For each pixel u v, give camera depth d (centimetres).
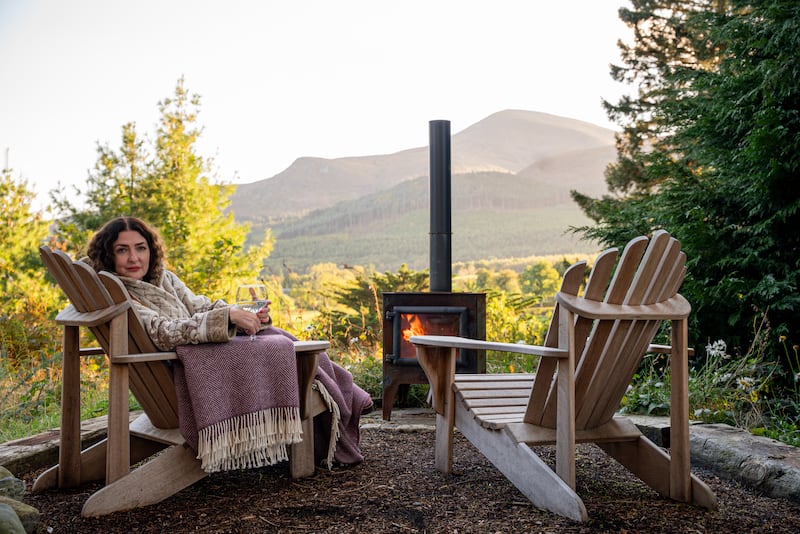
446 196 506
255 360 284
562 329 257
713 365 471
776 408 441
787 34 575
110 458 264
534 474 268
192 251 1267
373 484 305
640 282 259
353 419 351
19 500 258
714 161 635
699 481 271
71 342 295
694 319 566
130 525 251
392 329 470
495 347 279
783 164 546
